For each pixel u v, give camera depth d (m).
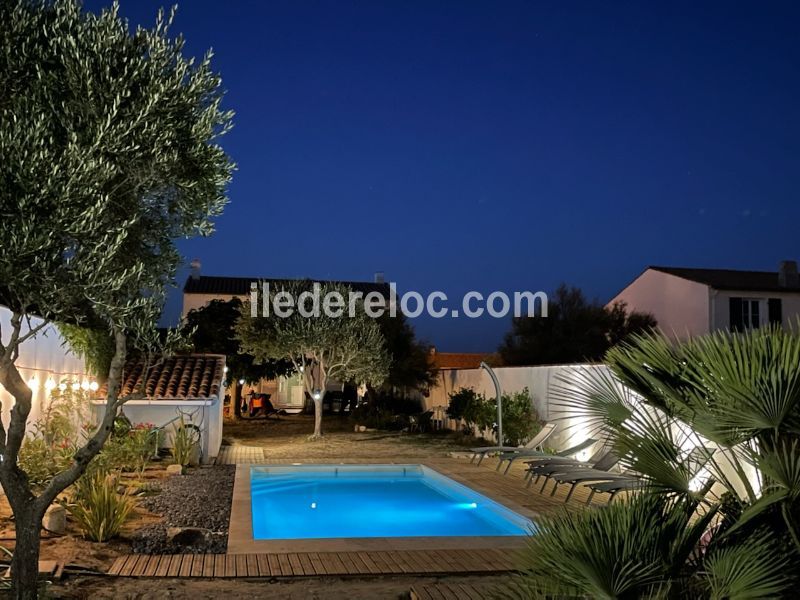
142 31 6.04
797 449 4.05
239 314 30.25
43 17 5.91
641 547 3.99
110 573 7.46
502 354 30.44
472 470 15.68
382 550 8.57
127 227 5.80
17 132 5.12
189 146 6.09
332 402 36.50
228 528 9.77
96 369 16.33
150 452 15.33
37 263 4.98
